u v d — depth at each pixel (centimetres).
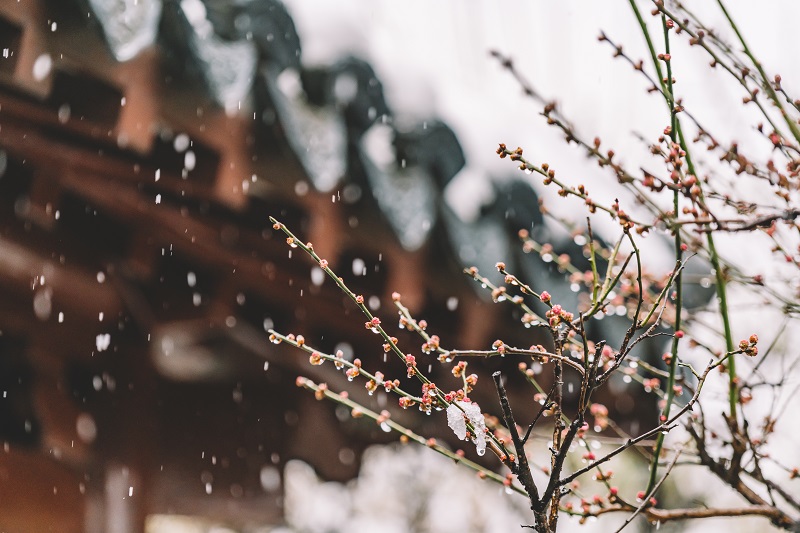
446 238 284
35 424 274
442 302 312
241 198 241
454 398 130
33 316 265
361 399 369
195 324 297
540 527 128
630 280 204
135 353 294
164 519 839
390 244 272
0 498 257
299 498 974
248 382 387
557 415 138
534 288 314
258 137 242
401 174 288
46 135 233
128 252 282
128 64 207
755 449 172
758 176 171
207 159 238
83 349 279
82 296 274
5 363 272
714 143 174
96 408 288
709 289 292
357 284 294
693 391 182
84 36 197
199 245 278
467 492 959
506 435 176
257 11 247
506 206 316
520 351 130
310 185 246
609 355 168
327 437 404
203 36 239
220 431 395
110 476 284
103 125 210
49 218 245
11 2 186
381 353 347
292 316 315
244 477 396
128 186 257
